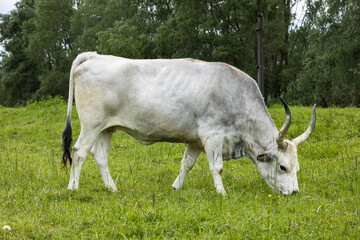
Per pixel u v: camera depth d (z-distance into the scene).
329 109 12.14
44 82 35.38
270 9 22.75
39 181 5.87
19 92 40.12
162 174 6.88
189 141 5.71
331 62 20.05
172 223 4.04
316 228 3.96
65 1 35.66
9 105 40.09
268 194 5.46
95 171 7.06
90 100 5.40
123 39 25.81
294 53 25.47
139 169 7.51
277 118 11.31
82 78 5.43
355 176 6.20
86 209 4.46
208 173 6.81
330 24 19.48
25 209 4.46
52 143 10.86
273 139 5.61
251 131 5.70
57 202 4.78
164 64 5.52
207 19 22.78
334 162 7.50
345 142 9.16
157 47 25.45
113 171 7.24
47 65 39.78
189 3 23.45
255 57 23.55
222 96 5.46
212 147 5.48
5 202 4.68
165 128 5.47
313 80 20.84
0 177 5.97
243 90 5.64
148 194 5.23
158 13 29.06
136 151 9.33
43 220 4.09
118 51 26.05
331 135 9.81
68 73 37.53
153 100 5.36
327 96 22.12
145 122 5.46
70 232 3.81
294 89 22.98
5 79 38.56
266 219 4.16
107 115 5.46
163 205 4.59
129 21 29.89
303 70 22.34
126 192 5.40
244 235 3.77
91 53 5.65
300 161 7.93
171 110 5.38
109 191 5.51
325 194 5.53
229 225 3.97
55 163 7.77
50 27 35.88
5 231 3.71
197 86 5.42
